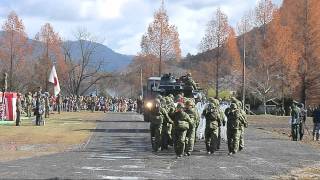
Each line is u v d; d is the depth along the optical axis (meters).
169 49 71.75
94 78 94.12
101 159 16.72
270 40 67.94
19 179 12.28
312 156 19.44
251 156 18.78
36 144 21.70
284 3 69.81
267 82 67.56
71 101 67.62
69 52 89.75
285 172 14.91
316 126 28.31
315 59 63.09
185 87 31.00
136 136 26.28
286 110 68.12
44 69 81.94
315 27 63.06
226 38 72.19
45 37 82.44
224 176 13.66
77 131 28.94
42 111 33.69
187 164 16.02
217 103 19.52
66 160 16.25
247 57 78.50
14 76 78.75
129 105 73.81
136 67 85.62
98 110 70.50
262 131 33.41
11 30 75.88
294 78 64.81
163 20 71.69
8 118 36.16
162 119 19.52
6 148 20.08
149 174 13.62
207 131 19.23
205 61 75.12
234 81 72.25
